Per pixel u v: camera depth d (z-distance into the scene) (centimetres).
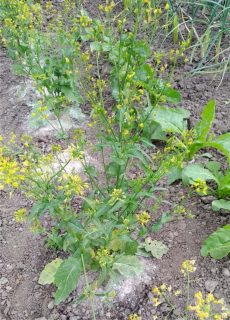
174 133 327
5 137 359
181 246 288
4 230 301
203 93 388
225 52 418
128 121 252
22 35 355
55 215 261
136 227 285
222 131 356
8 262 285
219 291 267
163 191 311
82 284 268
